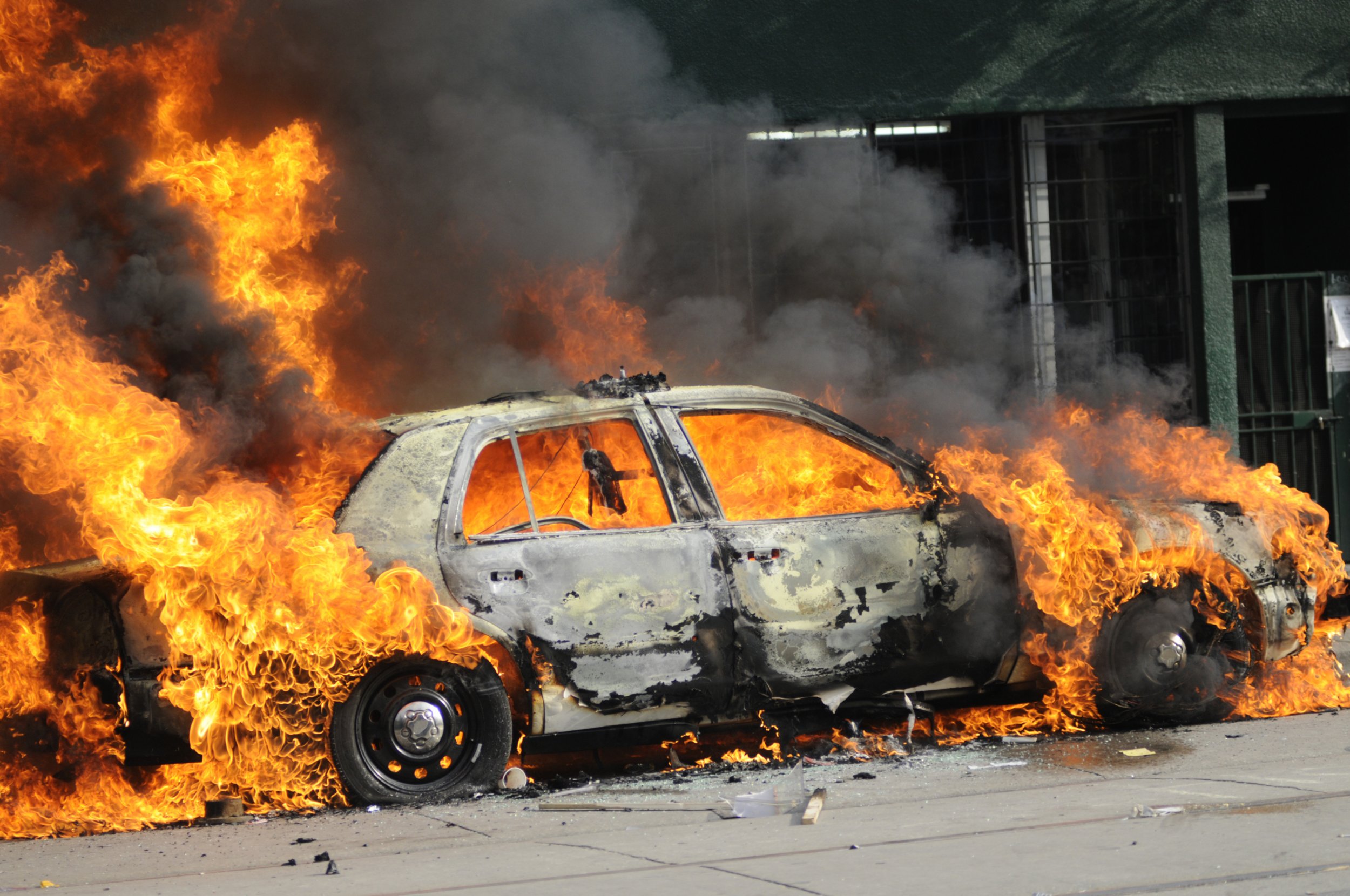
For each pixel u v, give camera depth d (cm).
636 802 1176
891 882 870
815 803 1099
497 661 1273
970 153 2217
